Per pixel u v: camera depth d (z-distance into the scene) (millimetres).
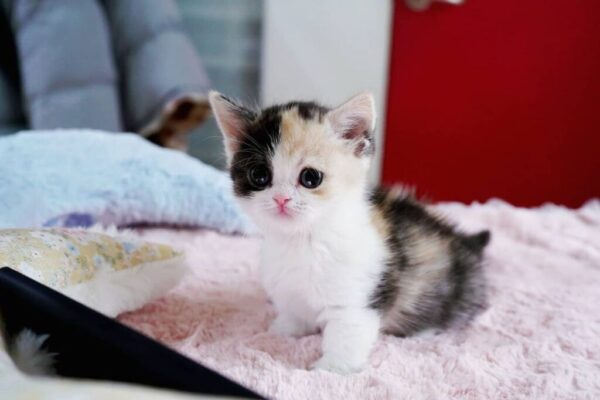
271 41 807
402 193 463
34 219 475
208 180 533
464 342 389
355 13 785
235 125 399
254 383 340
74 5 682
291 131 381
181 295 434
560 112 772
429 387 343
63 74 673
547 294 448
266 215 379
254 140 387
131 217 518
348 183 386
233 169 400
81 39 679
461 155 821
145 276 400
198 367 269
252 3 841
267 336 389
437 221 443
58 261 360
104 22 702
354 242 381
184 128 726
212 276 464
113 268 385
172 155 554
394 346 382
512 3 750
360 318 376
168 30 709
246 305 428
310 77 813
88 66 679
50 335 296
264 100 828
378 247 387
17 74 731
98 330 285
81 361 286
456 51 785
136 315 406
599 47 735
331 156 381
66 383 256
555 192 803
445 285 406
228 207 527
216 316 411
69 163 515
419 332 405
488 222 583
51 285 351
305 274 380
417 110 816
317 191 376
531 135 791
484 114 800
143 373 268
